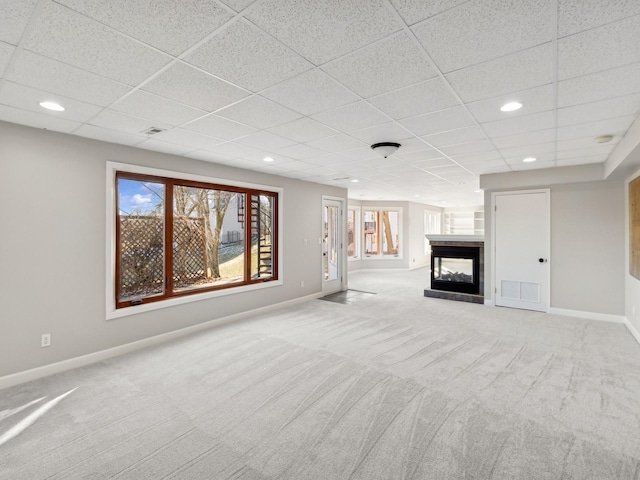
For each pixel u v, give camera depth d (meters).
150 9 1.37
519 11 1.38
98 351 3.27
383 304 5.71
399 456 1.83
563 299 4.93
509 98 2.31
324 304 5.73
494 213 5.47
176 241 4.25
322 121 2.79
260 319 4.74
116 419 2.21
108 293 3.34
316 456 1.83
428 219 11.94
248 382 2.74
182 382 2.74
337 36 1.58
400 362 3.14
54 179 2.99
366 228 10.46
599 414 2.23
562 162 4.45
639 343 3.65
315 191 6.30
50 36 1.56
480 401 2.41
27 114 2.58
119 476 1.69
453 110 2.54
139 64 1.84
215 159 4.23
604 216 4.61
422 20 1.45
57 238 3.01
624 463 1.76
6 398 2.51
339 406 2.35
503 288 5.45
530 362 3.12
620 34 1.54
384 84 2.10
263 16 1.42
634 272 3.90
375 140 3.37
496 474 1.69
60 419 2.21
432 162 4.45
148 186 3.82
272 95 2.26
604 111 2.55
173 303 3.91
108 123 2.80
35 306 2.88
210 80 2.04
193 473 1.71
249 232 5.05
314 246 6.25
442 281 6.32
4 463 1.79
